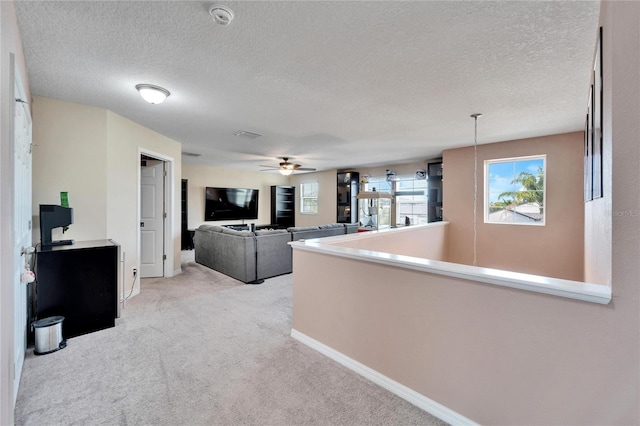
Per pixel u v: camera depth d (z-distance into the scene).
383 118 3.55
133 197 3.78
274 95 2.84
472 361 1.55
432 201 6.27
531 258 4.57
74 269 2.69
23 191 2.07
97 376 2.01
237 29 1.78
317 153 5.96
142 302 3.54
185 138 4.69
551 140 4.35
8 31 1.38
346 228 6.12
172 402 1.76
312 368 2.13
